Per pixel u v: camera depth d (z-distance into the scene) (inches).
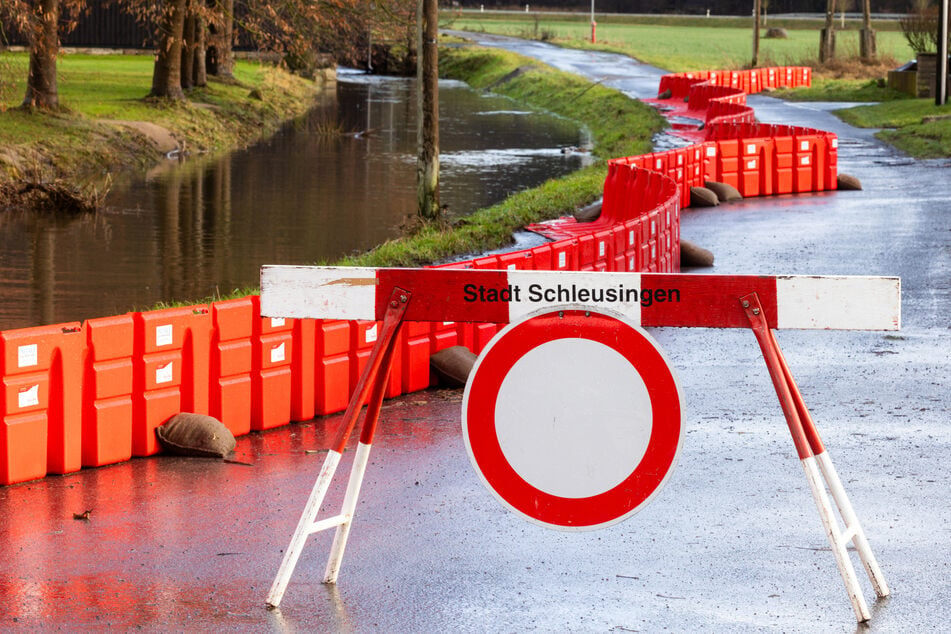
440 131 1831.9
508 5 5610.2
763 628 214.2
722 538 262.4
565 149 1603.1
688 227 826.8
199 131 1526.8
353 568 245.4
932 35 2022.6
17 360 307.4
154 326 334.3
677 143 1539.1
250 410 363.3
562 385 210.8
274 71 2315.5
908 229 779.4
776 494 292.5
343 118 1963.6
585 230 840.3
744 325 217.9
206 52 1975.9
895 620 217.2
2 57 1443.2
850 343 471.8
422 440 347.6
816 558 250.1
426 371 413.7
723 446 334.6
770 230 800.3
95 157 1240.8
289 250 836.0
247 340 359.6
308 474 316.8
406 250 754.8
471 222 886.4
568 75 2677.2
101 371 323.6
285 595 230.1
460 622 217.0
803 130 1143.0
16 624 215.5
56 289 690.2
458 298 223.1
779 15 5319.9
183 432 335.9
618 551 255.1
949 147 1277.1
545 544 260.2
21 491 303.4
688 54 3526.1
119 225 931.3
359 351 391.2
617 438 210.2
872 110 1788.9
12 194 998.4
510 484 212.2
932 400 383.2
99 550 257.3
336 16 1293.1
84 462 325.4
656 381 209.0
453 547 258.2
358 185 1194.0
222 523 275.7
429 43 847.7
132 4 1626.5
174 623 216.1
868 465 314.5
